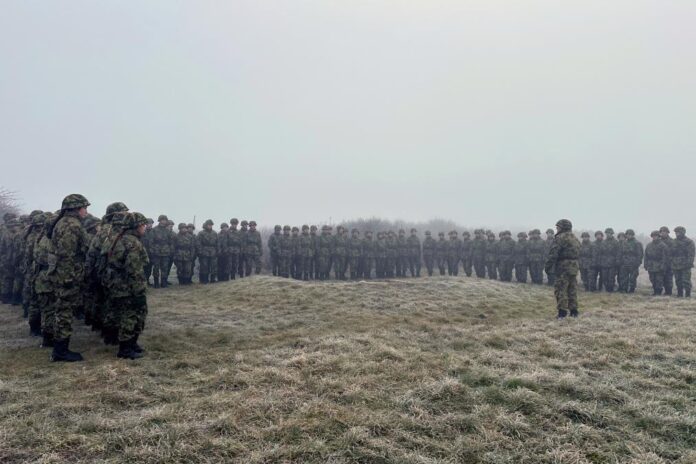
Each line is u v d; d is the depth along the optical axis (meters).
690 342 7.61
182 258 15.49
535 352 7.18
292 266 19.38
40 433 4.11
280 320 9.61
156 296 12.79
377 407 4.93
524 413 4.80
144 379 5.66
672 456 4.03
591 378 5.89
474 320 10.20
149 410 4.64
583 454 3.98
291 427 4.32
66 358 6.42
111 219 7.68
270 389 5.36
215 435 4.17
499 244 19.44
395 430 4.35
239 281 14.40
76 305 6.61
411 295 12.45
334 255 19.64
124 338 6.53
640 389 5.57
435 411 4.83
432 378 5.80
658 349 7.23
